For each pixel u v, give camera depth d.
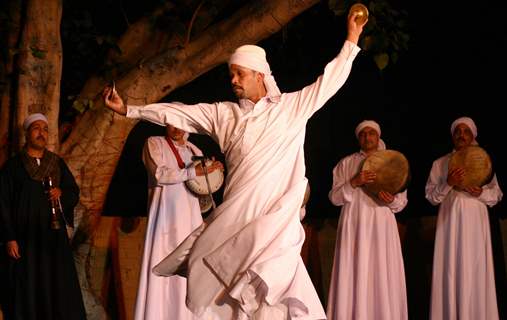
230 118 5.44
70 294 7.26
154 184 7.93
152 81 8.15
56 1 8.06
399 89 10.55
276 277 5.05
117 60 8.41
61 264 7.27
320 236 10.02
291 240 5.17
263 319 5.15
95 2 9.60
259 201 5.22
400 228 9.93
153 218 7.85
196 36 8.23
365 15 5.43
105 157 8.25
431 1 10.31
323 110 10.79
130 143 10.78
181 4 8.45
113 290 9.29
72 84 9.28
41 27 8.00
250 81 5.45
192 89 10.88
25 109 7.95
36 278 7.20
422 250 9.82
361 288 8.61
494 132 10.02
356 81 10.70
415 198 10.51
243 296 5.09
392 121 10.59
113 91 5.48
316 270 9.95
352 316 8.66
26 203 7.28
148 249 7.80
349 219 8.79
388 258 8.72
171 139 8.04
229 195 5.28
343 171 9.00
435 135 10.41
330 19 10.08
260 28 7.90
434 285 8.66
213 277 5.20
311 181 10.77
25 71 7.96
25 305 7.14
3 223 7.21
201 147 10.85
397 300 8.70
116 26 9.95
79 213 8.17
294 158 5.34
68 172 7.58
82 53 8.77
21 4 8.31
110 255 9.31
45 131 7.50
